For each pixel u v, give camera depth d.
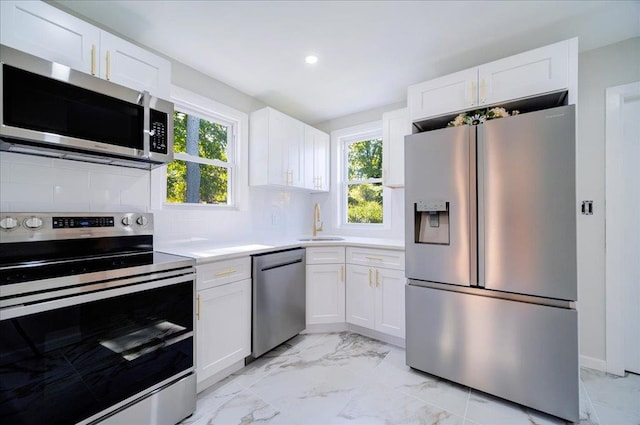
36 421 1.06
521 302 1.61
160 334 1.44
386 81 2.54
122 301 1.30
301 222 3.45
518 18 1.71
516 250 1.62
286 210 3.23
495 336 1.68
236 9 1.64
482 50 2.06
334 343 2.46
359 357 2.21
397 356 2.23
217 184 2.58
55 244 1.44
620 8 1.62
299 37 1.91
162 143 1.66
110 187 1.75
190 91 2.27
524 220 1.60
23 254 1.34
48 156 1.50
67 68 1.30
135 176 1.87
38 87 1.22
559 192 1.51
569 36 1.89
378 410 1.61
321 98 2.89
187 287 1.58
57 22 1.35
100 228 1.61
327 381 1.89
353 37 1.91
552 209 1.53
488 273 1.70
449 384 1.86
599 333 2.00
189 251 2.02
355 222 3.45
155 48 2.03
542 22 1.75
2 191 1.36
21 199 1.42
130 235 1.73
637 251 1.95
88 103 1.37
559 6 1.61
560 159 1.51
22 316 1.03
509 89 1.78
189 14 1.68
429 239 1.97
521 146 1.60
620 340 1.94
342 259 2.66
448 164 1.84
